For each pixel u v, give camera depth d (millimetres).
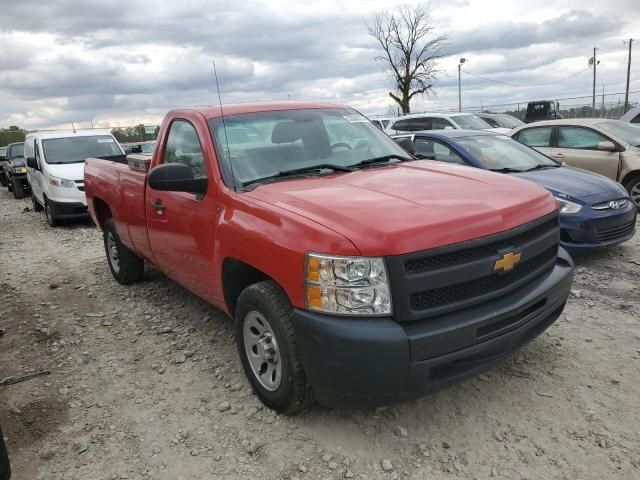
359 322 2760
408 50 37938
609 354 4000
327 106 4805
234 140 4023
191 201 4027
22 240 10109
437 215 2906
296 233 2971
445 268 2818
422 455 3025
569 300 5117
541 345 4180
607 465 2852
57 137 12367
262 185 3670
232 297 3824
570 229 6129
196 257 4086
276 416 3449
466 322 2850
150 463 3109
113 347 4668
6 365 4441
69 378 4148
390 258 2707
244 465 3037
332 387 2877
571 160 9602
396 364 2717
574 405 3377
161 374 4125
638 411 3287
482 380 3723
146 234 4969
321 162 4117
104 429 3455
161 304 5625
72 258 8102
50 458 3205
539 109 29828
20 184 18156
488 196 3271
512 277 3135
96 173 6273
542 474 2822
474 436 3154
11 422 3584
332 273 2783
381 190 3367
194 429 3395
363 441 3170
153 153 4836
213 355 4367
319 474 2930
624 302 5031
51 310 5707
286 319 3104
